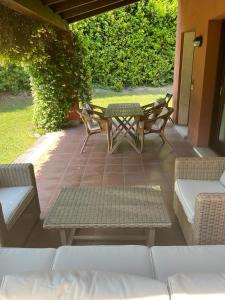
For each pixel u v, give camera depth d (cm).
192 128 469
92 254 146
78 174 365
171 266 137
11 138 544
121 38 895
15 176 236
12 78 893
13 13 378
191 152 432
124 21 873
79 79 613
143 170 371
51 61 555
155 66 951
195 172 236
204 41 398
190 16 486
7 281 90
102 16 852
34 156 441
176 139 499
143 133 431
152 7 861
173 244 220
